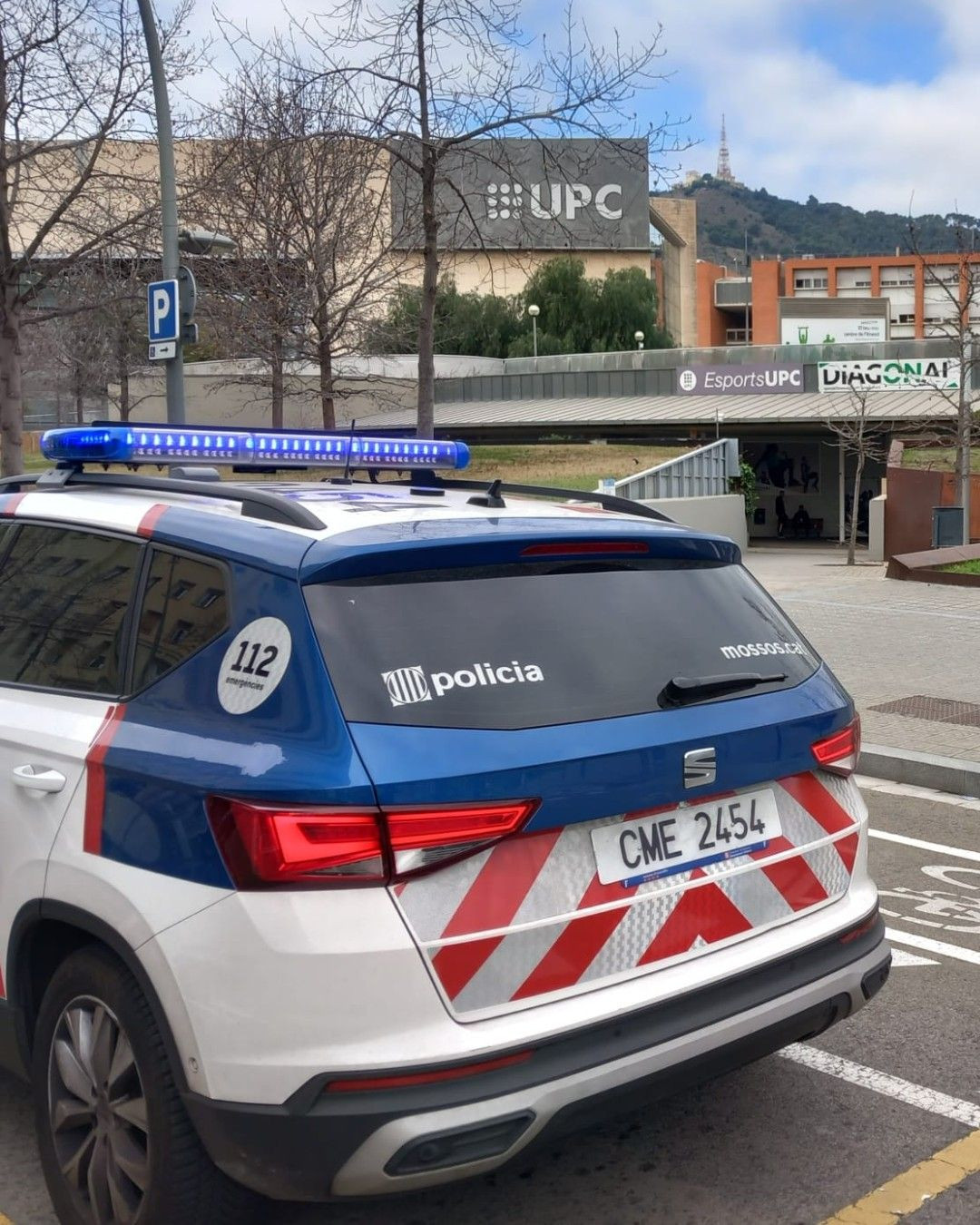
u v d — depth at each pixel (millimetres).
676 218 130875
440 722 2631
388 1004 2502
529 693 2771
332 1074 2471
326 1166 2494
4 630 3508
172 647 2938
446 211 14406
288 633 2697
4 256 15078
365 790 2492
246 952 2504
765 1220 3146
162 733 2809
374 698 2609
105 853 2789
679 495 29281
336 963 2471
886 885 6062
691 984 2871
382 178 20500
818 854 3283
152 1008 2666
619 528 3180
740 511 31797
